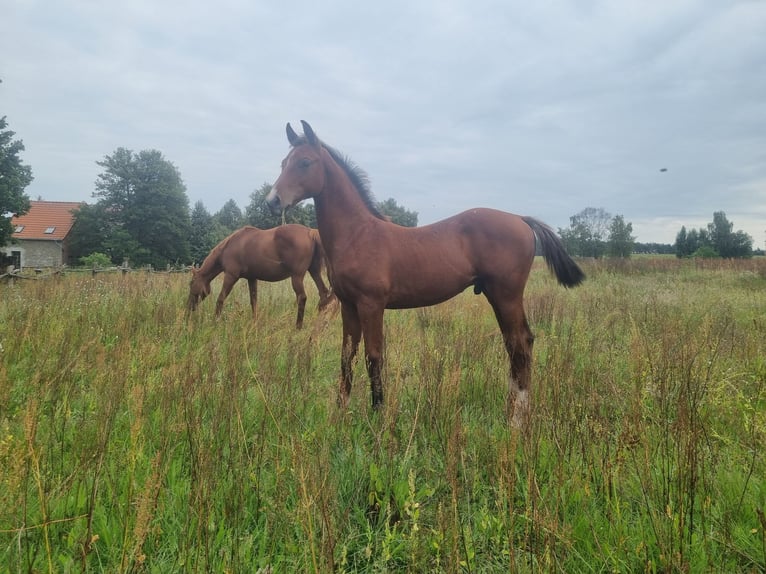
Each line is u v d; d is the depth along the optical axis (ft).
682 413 6.82
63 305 18.74
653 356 10.17
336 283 11.75
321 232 12.20
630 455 7.06
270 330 15.70
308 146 11.84
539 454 7.52
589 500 6.53
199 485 5.79
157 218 133.08
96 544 5.68
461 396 10.80
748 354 12.22
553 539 5.24
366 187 12.25
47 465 6.77
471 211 12.39
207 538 5.06
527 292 30.89
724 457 7.57
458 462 7.67
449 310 21.12
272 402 9.20
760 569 5.36
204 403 9.10
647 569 4.96
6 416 8.16
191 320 17.33
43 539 5.61
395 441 7.67
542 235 12.69
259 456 7.08
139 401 6.97
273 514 5.93
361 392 9.71
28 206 79.77
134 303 20.26
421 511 6.69
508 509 6.40
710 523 6.00
